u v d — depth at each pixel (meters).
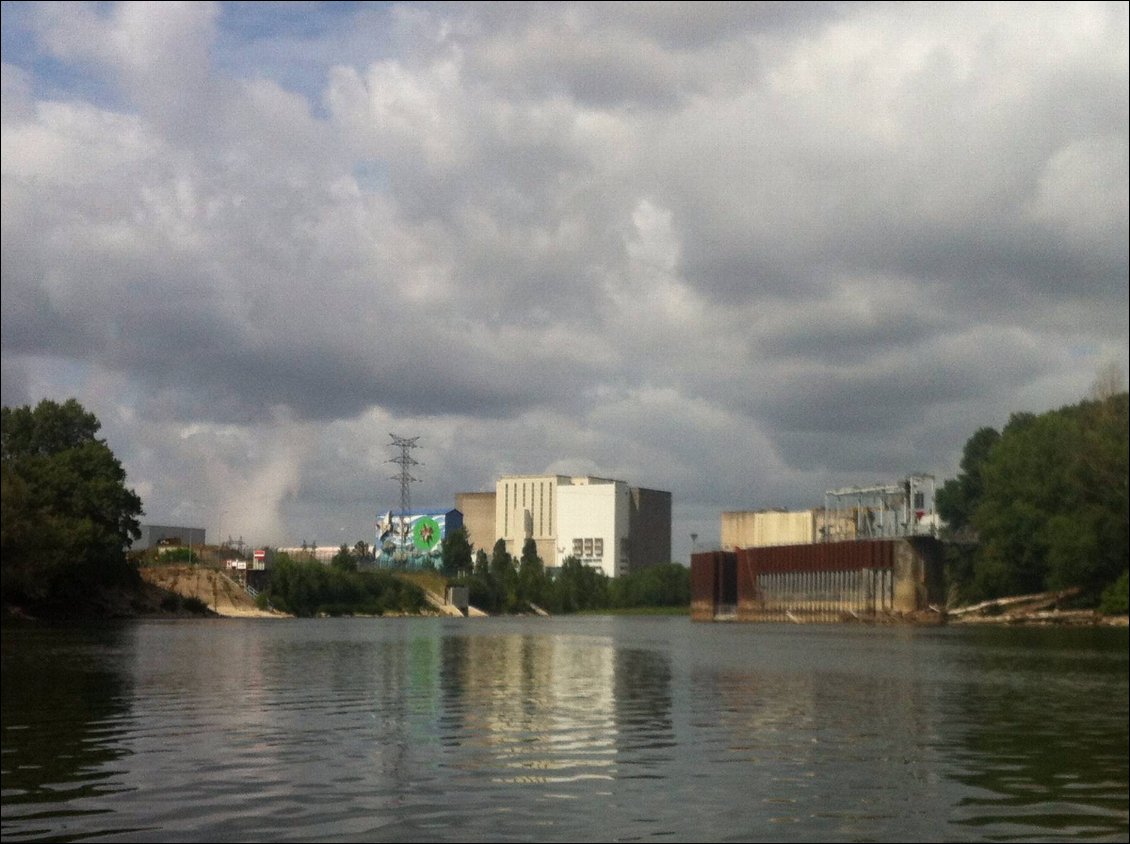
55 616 193.12
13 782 31.12
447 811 27.77
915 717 49.19
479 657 95.94
